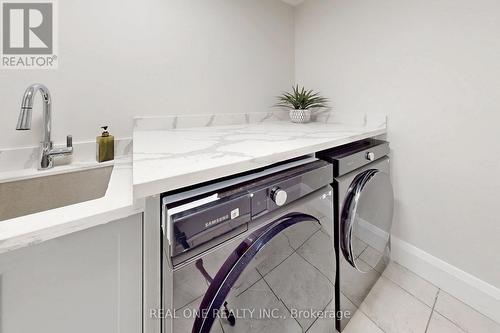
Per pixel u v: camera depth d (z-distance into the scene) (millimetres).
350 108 1621
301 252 750
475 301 1141
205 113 1513
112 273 539
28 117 817
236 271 575
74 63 1066
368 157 1135
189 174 528
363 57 1515
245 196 589
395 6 1327
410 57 1284
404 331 1042
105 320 542
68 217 487
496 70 1002
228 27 1577
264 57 1798
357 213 1005
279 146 819
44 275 471
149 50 1269
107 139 1084
